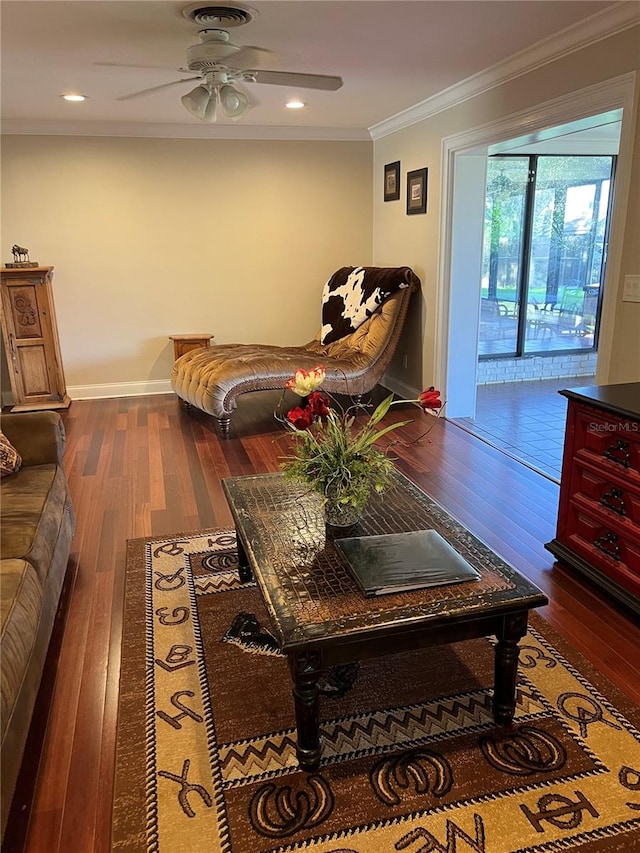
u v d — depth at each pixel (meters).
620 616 2.23
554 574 2.50
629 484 2.17
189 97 2.97
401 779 1.56
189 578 2.51
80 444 4.24
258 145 5.36
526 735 1.70
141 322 5.48
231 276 5.59
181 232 5.38
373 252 5.87
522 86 3.38
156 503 3.26
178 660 2.03
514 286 5.96
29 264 4.85
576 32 2.86
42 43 2.93
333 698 1.85
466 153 4.15
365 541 1.81
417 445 4.12
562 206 5.84
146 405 5.26
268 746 1.68
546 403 5.21
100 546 2.79
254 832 1.43
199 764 1.62
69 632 2.17
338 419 2.09
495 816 1.46
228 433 4.43
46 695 1.87
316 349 5.32
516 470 3.66
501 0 2.50
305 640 1.43
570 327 6.20
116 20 2.63
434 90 4.02
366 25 2.77
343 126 5.31
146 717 1.78
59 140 4.94
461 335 4.61
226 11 2.55
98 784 1.57
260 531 1.92
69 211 5.10
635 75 2.62
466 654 2.04
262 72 2.89
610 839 1.40
